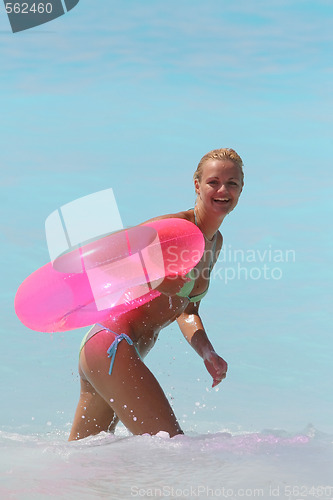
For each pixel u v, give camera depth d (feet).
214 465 36.88
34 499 31.73
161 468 36.50
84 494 32.48
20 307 47.52
